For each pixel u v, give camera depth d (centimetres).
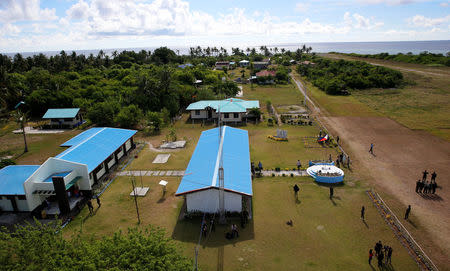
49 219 2870
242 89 10394
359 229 2606
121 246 1570
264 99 8612
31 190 2919
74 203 3142
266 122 6194
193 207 2877
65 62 13162
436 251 2333
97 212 2969
